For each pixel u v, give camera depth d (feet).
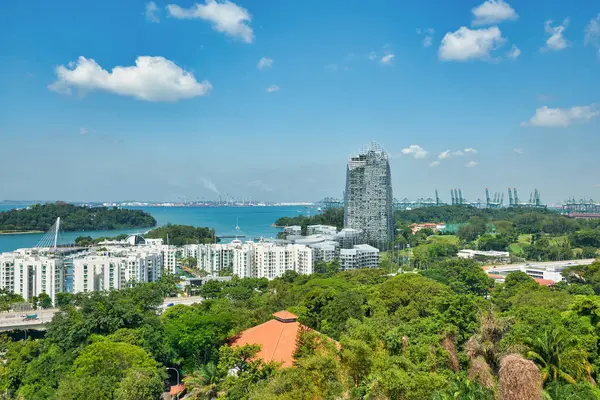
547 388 293.23
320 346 354.74
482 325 375.45
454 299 424.46
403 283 597.93
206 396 367.66
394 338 370.73
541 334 341.00
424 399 280.72
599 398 301.22
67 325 533.14
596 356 364.17
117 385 379.76
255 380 347.77
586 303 426.51
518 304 618.03
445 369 342.03
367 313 543.80
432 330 399.65
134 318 540.93
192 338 438.40
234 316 516.32
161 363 449.06
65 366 456.86
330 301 549.13
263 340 432.25
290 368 320.50
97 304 548.31
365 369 318.86
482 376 315.58
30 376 467.11
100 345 419.33
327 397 289.12
